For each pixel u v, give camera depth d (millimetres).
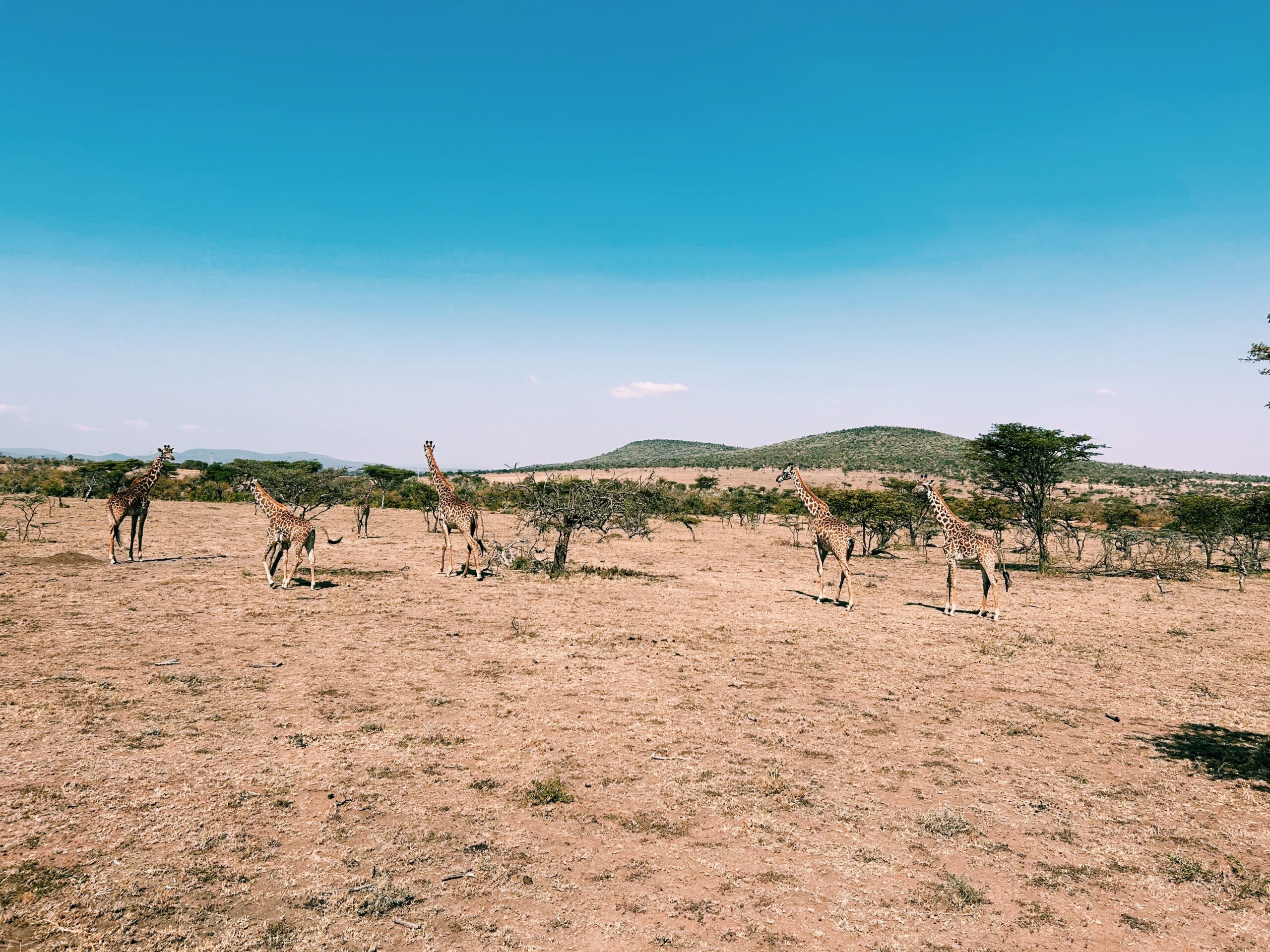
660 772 7809
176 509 44656
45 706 8812
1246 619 19250
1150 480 99375
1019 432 31234
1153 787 7805
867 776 7922
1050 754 8789
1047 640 15844
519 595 19359
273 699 9625
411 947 4680
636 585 22297
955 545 19281
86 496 49719
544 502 23797
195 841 5871
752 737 9031
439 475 22812
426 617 15703
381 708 9492
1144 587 26234
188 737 8109
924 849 6297
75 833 5895
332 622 14656
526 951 4684
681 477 123188
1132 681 12469
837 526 19828
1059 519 36375
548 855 5953
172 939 4617
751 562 31250
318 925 4855
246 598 16641
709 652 13609
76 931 4633
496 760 7957
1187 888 5750
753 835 6434
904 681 12070
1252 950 4938
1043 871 5992
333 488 39281
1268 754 8891
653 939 4863
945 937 5020
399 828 6281
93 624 13359
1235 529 31203
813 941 4918
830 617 17922
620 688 10984
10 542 24891
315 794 6871
